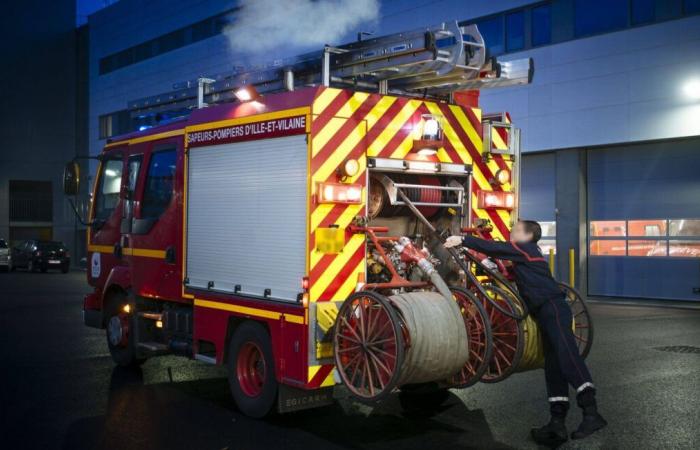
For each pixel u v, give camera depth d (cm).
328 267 588
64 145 4325
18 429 614
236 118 668
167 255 764
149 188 816
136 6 3741
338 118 598
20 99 4216
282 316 600
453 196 698
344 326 574
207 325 697
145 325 833
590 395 561
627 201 1911
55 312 1484
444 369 557
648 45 1805
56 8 4309
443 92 721
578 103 1942
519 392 760
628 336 1164
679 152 1808
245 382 659
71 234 4316
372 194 647
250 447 564
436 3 2253
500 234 720
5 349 1014
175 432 604
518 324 598
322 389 622
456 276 679
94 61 4144
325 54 641
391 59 601
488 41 2164
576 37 1948
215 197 693
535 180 2103
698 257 1781
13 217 4194
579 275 1969
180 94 851
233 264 664
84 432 604
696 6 1722
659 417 657
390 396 736
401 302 552
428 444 577
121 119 3922
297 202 596
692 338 1142
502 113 725
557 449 566
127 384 788
